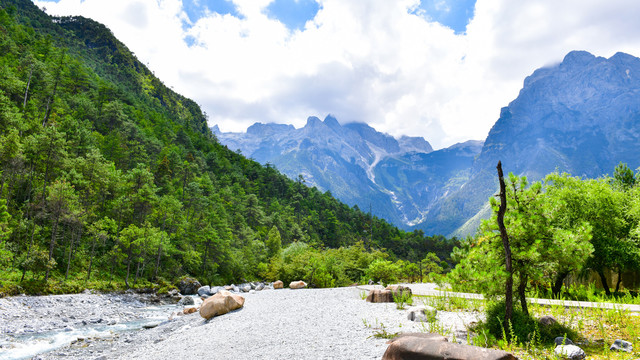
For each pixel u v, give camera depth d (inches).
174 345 568.1
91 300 1310.3
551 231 446.9
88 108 4040.4
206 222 2859.3
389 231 7736.2
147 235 1892.2
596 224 863.7
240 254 2938.0
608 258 823.7
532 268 431.5
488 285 438.0
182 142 6058.1
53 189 1612.9
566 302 603.2
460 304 696.4
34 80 3415.4
